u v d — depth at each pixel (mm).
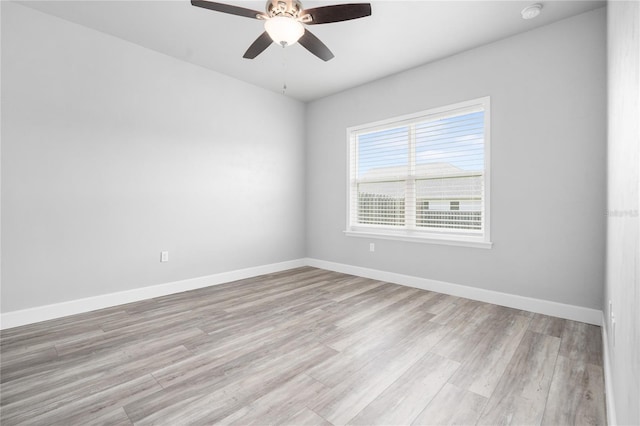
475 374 1766
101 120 2854
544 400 1530
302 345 2133
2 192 2389
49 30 2576
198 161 3557
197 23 2709
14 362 1901
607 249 1983
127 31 2838
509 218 2881
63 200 2656
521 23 2646
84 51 2750
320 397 1562
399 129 3770
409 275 3646
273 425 1364
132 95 3041
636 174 709
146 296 3156
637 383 640
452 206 3320
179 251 3410
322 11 1987
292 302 3051
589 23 2463
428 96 3426
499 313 2721
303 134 4785
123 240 3000
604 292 2277
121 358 1953
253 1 2400
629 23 859
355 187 4273
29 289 2500
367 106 4023
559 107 2604
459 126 3250
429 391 1609
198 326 2461
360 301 3078
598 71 2428
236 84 3906
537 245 2732
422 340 2199
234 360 1931
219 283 3758
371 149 4070
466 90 3133
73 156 2703
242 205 4004
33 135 2508
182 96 3404
